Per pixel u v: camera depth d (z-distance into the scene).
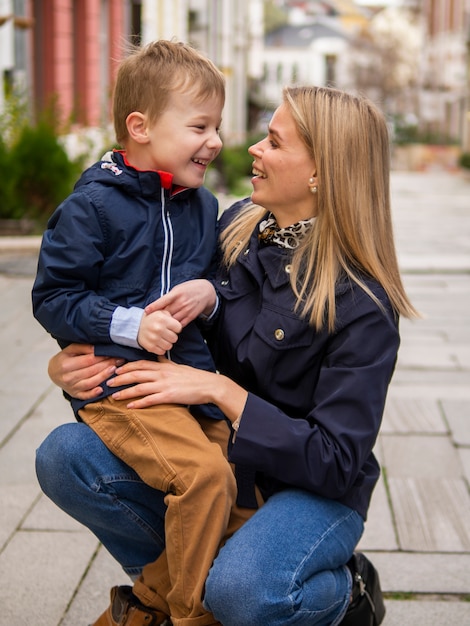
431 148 34.28
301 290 2.11
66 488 2.12
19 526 3.25
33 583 2.87
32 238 9.13
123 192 2.17
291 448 1.98
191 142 2.17
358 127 2.12
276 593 1.93
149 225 2.16
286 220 2.22
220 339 2.26
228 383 2.09
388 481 3.68
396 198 18.83
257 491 2.20
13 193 9.49
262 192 2.20
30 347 5.61
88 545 3.12
